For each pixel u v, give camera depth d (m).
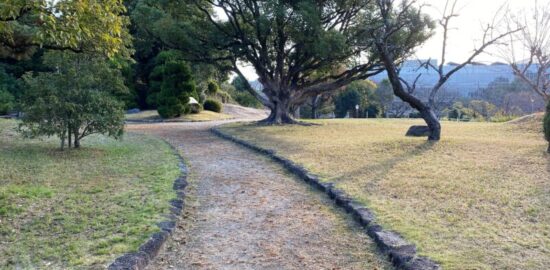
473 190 5.31
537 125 12.55
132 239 3.84
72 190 5.58
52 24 4.80
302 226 4.58
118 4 6.52
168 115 23.47
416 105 9.83
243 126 16.83
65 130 8.91
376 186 5.77
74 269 3.22
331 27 15.98
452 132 12.64
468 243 3.67
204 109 30.36
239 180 6.87
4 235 3.91
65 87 8.64
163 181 6.23
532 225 4.07
